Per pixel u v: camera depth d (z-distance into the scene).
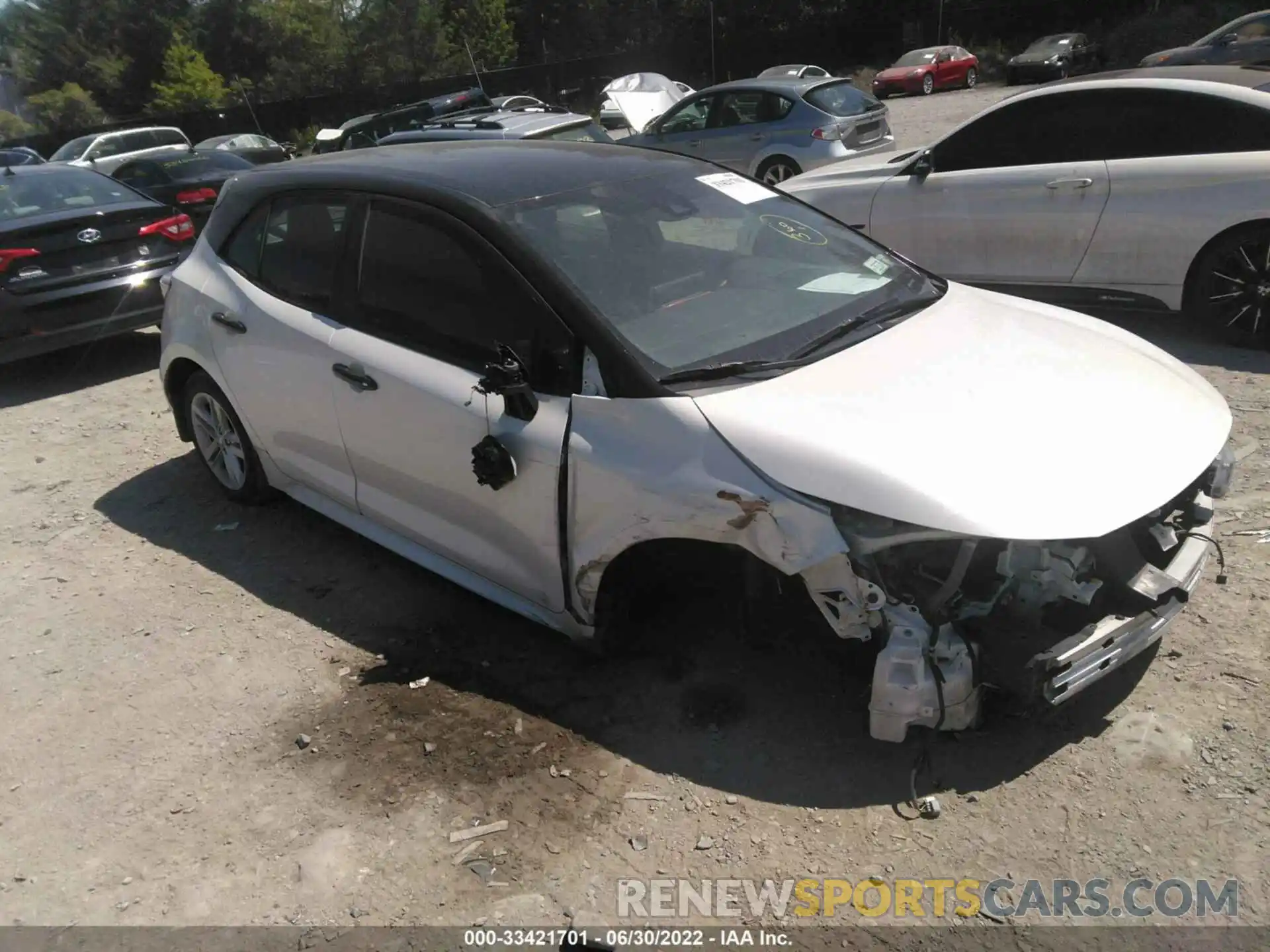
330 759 3.23
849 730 3.14
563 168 3.91
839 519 2.77
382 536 4.14
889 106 28.61
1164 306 6.20
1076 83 6.40
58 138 42.12
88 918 2.73
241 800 3.10
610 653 3.49
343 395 3.89
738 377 3.12
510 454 3.29
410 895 2.71
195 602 4.25
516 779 3.08
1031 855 2.68
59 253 7.27
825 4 42.03
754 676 3.41
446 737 3.28
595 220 3.61
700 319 3.39
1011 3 38.91
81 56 58.19
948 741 3.06
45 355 8.50
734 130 12.81
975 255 6.82
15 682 3.81
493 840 2.86
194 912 2.72
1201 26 32.44
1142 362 3.42
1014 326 3.59
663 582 3.33
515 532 3.42
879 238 7.23
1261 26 17.58
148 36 57.19
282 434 4.36
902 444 2.83
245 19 55.03
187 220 8.12
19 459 6.10
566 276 3.31
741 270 3.71
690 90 19.31
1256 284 5.81
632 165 4.04
